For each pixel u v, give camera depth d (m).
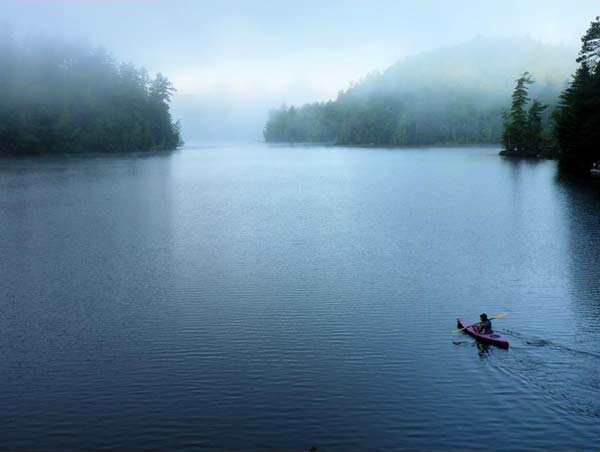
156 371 18.73
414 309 24.27
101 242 37.88
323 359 19.45
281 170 99.69
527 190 62.31
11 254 34.81
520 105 126.38
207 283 28.44
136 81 177.12
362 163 116.44
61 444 14.74
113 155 145.62
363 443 14.59
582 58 79.38
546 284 27.44
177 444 14.65
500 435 14.80
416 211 49.41
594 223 42.22
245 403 16.59
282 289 27.31
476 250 34.41
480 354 19.55
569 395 16.64
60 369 18.97
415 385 17.45
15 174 87.19
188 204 55.34
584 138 71.62
